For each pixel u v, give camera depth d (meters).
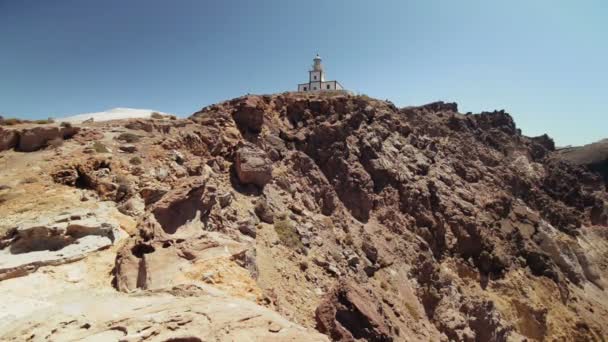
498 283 36.22
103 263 13.85
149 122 27.72
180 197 16.91
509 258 39.59
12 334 8.17
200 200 18.05
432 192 40.72
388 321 20.64
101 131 25.22
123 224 16.45
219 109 34.50
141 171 21.06
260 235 23.12
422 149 47.69
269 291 15.83
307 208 30.45
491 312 30.95
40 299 11.12
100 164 20.30
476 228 38.81
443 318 28.34
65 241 14.23
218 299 9.66
